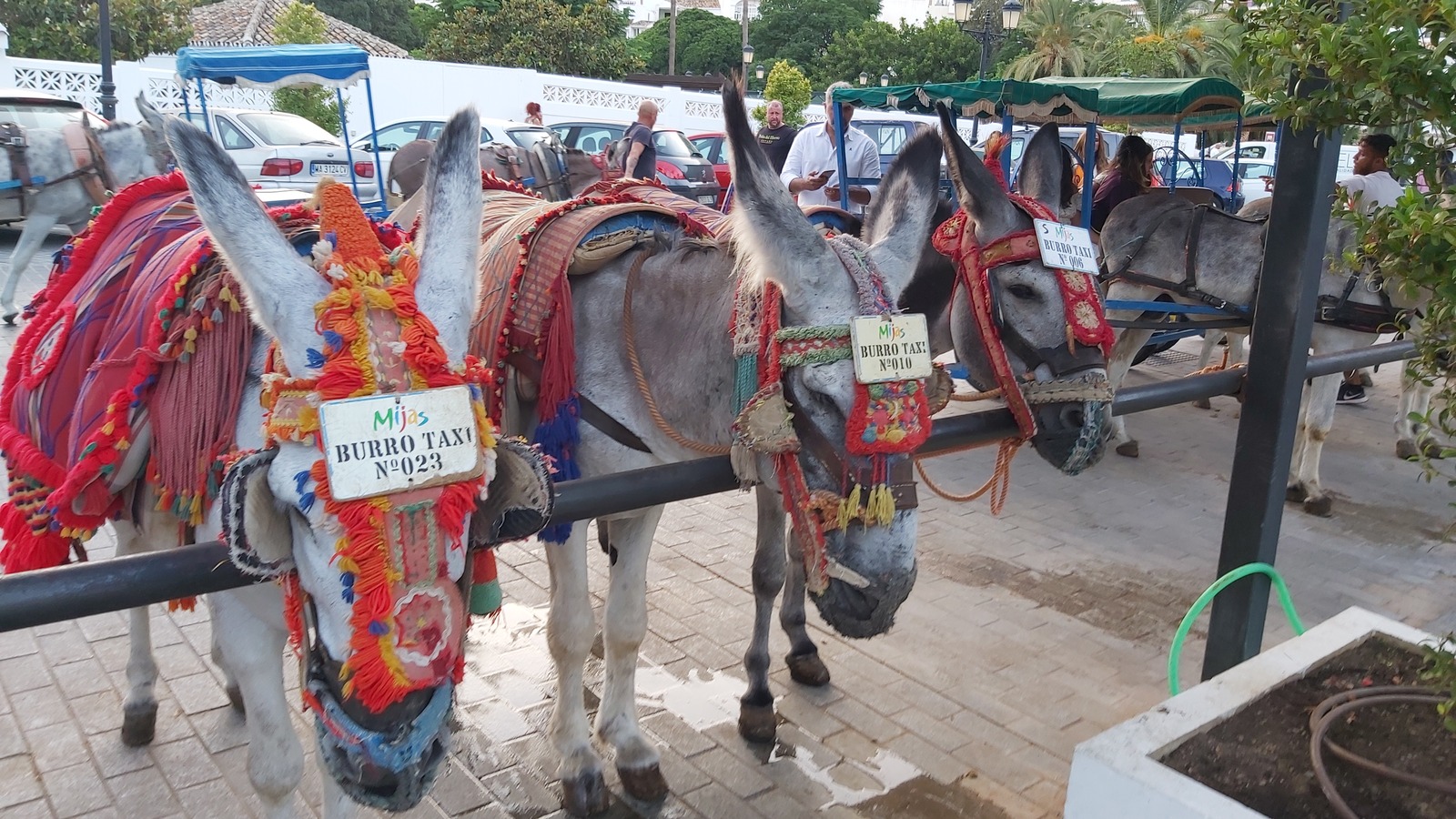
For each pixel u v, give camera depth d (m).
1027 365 3.37
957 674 4.13
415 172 5.79
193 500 2.15
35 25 21.41
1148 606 4.84
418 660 1.58
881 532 2.21
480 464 1.68
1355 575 5.32
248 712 2.37
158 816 3.07
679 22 46.78
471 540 1.82
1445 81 1.88
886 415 2.15
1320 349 6.22
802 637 4.01
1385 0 1.92
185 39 23.66
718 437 2.70
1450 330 2.07
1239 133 7.87
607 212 2.94
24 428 2.73
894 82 38.03
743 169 2.22
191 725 3.53
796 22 45.56
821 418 2.23
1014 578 5.11
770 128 9.00
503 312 2.84
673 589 4.83
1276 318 3.05
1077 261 3.40
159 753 3.37
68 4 21.50
